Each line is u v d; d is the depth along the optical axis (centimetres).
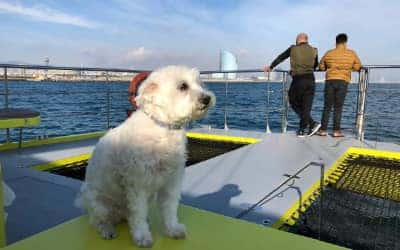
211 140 622
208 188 315
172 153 163
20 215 253
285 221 251
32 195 292
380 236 250
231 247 164
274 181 336
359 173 396
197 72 198
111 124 643
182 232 173
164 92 167
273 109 689
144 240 164
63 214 256
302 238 173
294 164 402
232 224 190
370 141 553
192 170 375
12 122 367
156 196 181
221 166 392
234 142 596
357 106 596
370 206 299
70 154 464
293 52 568
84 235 176
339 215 279
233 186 321
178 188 177
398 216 279
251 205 273
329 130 674
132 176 159
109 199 175
